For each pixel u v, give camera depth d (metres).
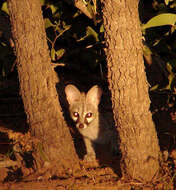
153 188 7.88
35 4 8.66
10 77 16.55
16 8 8.55
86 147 11.45
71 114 12.22
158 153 8.52
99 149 11.90
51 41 13.20
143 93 7.99
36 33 8.68
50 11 13.27
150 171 8.24
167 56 12.51
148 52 12.13
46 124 8.91
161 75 13.55
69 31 13.78
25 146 9.09
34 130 9.02
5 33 14.25
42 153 9.01
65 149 9.20
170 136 11.35
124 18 7.59
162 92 13.30
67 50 14.59
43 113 8.87
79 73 16.05
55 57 14.25
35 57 8.70
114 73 7.87
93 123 11.62
